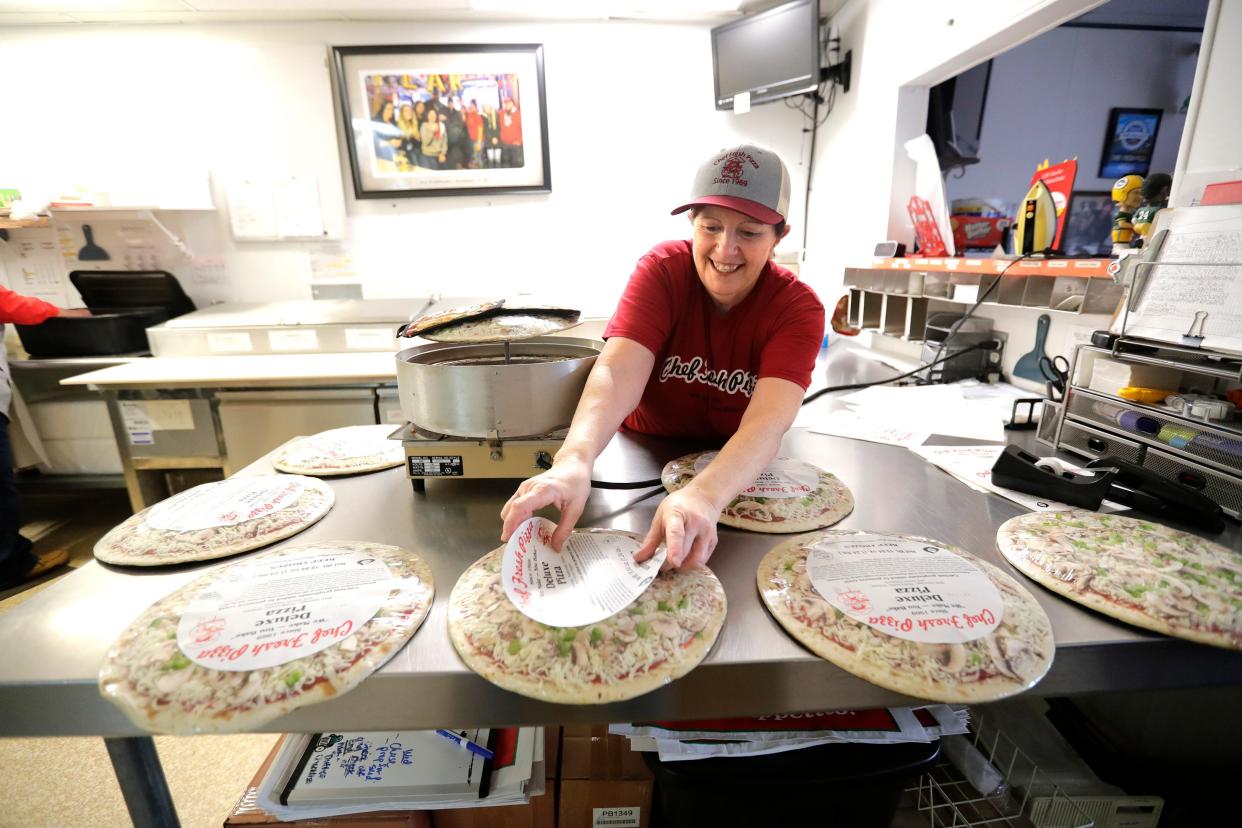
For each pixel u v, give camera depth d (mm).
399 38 2838
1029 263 1315
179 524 770
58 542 2566
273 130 2865
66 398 2658
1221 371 772
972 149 2281
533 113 2938
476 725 522
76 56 2734
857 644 538
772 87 2652
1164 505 787
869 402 1439
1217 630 547
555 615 565
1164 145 2826
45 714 507
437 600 624
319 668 510
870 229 2369
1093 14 2633
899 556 678
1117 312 959
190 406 2275
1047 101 2762
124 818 1296
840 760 700
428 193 3012
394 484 938
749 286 1007
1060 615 588
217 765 1427
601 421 786
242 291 3109
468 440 839
